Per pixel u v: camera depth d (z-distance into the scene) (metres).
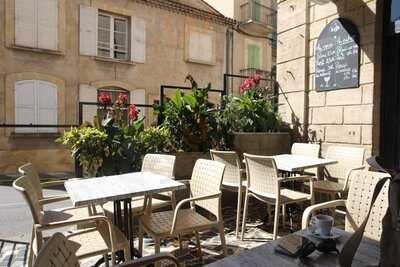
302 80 5.05
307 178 3.53
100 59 11.37
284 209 3.94
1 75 9.86
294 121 5.21
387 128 4.13
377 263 1.34
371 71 4.12
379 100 4.15
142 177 2.94
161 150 4.36
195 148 4.53
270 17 15.46
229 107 5.16
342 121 4.48
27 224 4.38
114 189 2.48
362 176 2.14
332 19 4.60
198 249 3.11
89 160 3.87
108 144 3.93
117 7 11.62
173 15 12.80
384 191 1.96
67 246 1.20
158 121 4.77
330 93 4.66
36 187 2.87
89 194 2.34
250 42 14.84
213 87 13.82
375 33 4.08
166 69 12.72
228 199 4.73
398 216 1.09
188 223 2.67
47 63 10.53
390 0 4.04
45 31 10.43
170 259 1.53
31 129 10.34
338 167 4.24
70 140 3.93
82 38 11.07
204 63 13.52
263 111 5.26
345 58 4.41
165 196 3.57
